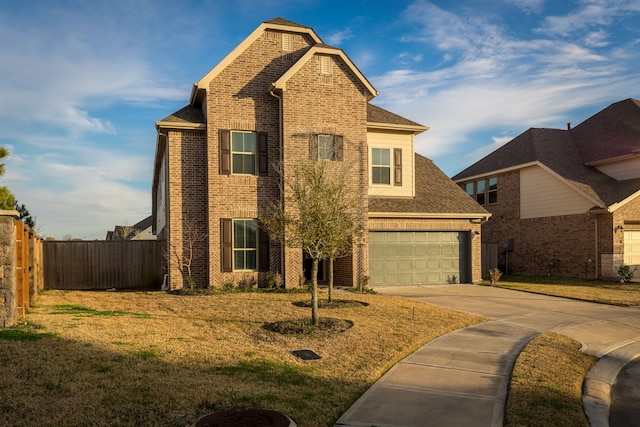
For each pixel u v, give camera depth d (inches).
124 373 263.0
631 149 910.4
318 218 415.2
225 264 656.4
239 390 245.4
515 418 223.0
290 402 232.8
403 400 247.8
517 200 1055.6
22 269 405.7
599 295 655.1
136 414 211.0
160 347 323.0
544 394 257.8
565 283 815.7
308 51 676.7
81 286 741.3
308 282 729.6
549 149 1027.3
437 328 419.5
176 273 657.6
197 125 660.7
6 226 370.6
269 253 674.8
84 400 223.1
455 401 247.6
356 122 706.2
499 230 1109.1
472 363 319.9
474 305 565.6
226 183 659.4
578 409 238.8
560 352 352.8
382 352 332.8
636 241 890.7
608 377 314.7
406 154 794.2
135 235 1756.9
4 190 610.5
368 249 740.0
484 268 959.0
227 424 202.5
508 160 1084.5
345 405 236.8
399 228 752.3
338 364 303.1
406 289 713.0
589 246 881.5
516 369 302.0
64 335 342.0
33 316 416.8
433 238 785.6
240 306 505.4
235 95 668.7
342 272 727.1
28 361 276.1
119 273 751.1
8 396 225.5
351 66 698.8
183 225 663.1
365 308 508.4
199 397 232.4
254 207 669.9
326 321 426.0
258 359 305.4
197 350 320.5
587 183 924.0
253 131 676.1
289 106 670.5
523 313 519.2
